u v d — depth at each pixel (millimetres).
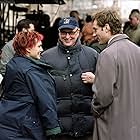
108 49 3740
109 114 3734
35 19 10523
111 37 3838
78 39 4324
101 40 3891
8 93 3812
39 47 3928
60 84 4230
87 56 4324
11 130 3727
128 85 3707
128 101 3707
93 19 3912
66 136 4254
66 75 4254
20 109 3732
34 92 3709
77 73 4270
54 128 3709
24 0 9375
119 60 3695
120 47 3752
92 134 4285
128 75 3709
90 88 4266
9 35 9984
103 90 3645
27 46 3828
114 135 3721
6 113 3732
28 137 3729
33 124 3723
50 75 3893
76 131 4238
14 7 10648
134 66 3754
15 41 3865
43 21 10586
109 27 3807
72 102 4230
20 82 3730
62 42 4289
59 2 10031
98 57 3910
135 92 3742
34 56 3885
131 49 3781
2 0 7742
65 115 4242
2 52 5895
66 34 4250
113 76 3652
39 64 3801
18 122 3711
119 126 3709
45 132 3748
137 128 3748
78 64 4285
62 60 4285
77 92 4250
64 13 16000
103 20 3805
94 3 15781
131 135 3711
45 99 3697
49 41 10312
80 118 4242
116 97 3707
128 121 3707
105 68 3656
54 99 3828
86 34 6340
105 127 3760
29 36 3852
